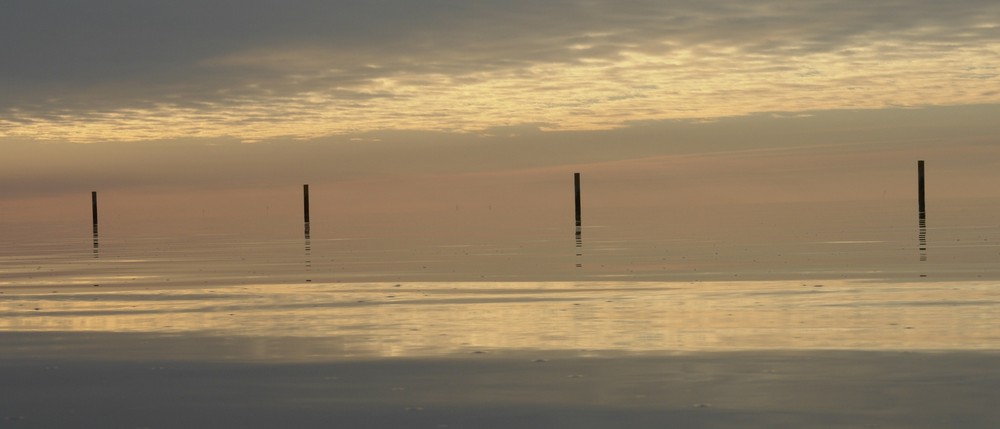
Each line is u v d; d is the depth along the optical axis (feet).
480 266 103.40
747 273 87.30
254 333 50.31
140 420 30.40
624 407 31.27
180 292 77.00
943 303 60.64
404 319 56.39
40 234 255.29
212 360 41.11
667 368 37.86
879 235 158.81
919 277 79.87
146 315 60.29
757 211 393.91
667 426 28.78
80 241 201.16
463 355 41.81
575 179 257.96
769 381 34.94
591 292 72.23
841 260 101.65
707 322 52.95
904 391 32.81
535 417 30.14
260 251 144.46
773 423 28.94
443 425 29.32
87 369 39.19
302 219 408.87
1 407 32.30
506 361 40.04
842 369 36.94
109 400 33.19
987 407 30.32
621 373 36.96
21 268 112.68
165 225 336.08
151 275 97.04
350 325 53.57
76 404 32.63
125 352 43.65
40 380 36.86
